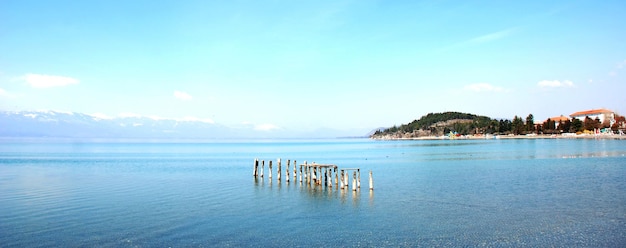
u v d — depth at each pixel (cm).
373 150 14638
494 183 4303
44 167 7044
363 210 2988
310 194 3762
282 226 2531
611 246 2055
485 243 2130
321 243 2173
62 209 3045
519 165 6419
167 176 5456
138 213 2906
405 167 6538
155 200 3450
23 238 2266
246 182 4728
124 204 3253
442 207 3047
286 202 3347
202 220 2694
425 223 2564
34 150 14788
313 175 4644
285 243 2175
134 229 2458
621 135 18250
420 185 4247
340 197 3562
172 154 12519
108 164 7850
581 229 2359
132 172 6069
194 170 6438
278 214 2877
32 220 2680
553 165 6269
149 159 9669
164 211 2983
